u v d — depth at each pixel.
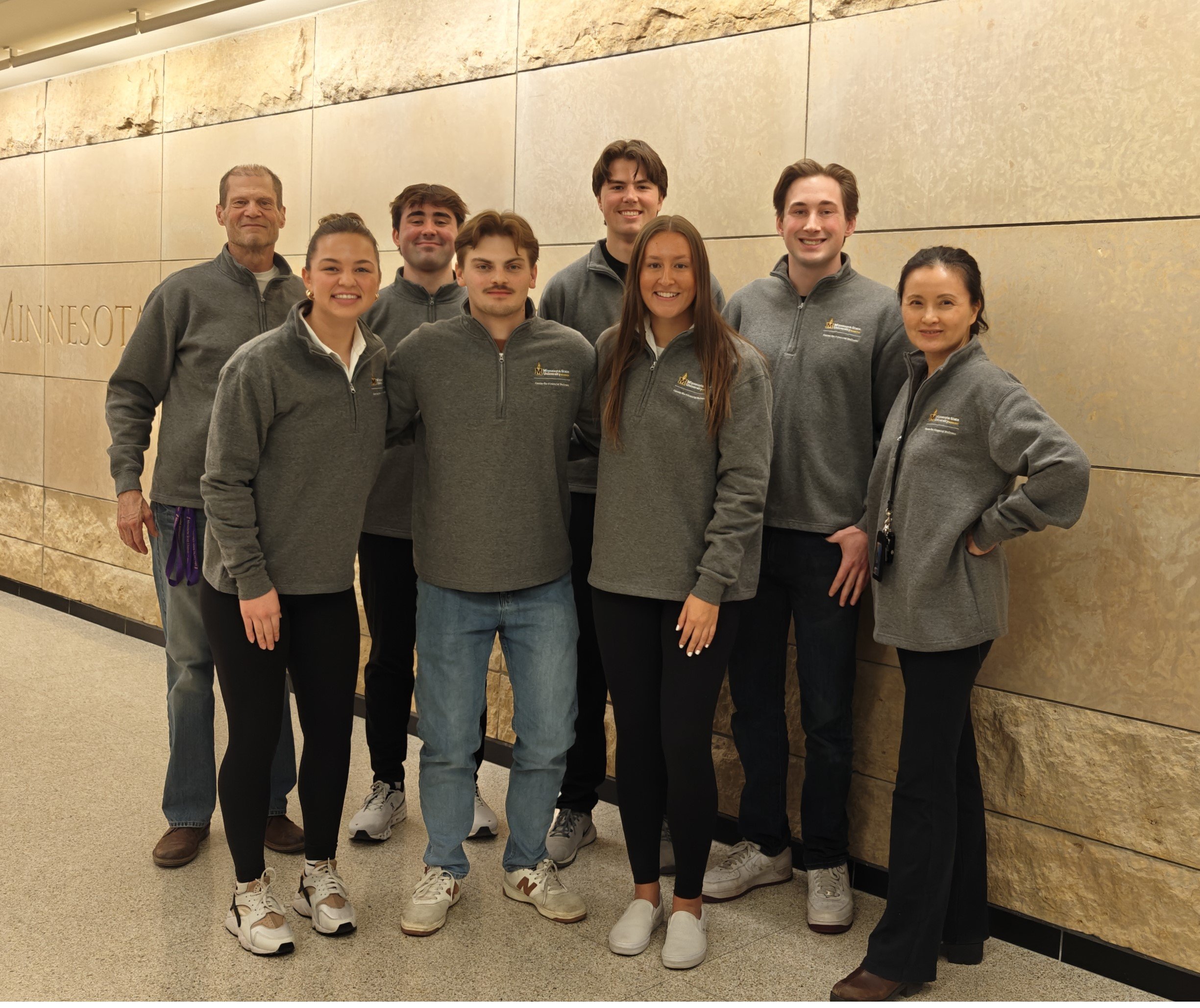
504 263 2.43
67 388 5.64
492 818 3.15
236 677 2.44
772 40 3.02
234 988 2.31
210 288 2.94
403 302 3.07
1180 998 2.43
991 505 2.30
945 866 2.32
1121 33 2.42
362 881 2.86
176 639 2.96
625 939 2.51
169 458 2.92
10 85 5.88
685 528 2.41
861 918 2.77
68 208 5.58
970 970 2.53
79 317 5.56
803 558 2.71
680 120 3.25
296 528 2.43
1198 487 2.38
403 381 2.58
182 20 4.54
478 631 2.61
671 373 2.40
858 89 2.86
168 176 5.01
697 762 2.43
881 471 2.49
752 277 3.13
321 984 2.35
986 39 2.62
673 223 2.35
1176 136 2.36
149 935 2.54
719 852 3.16
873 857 2.93
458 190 3.89
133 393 3.04
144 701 4.29
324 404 2.39
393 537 3.05
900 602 2.35
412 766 3.66
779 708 2.87
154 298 2.96
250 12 4.40
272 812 3.07
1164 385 2.41
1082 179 2.50
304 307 2.42
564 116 3.54
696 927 2.50
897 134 2.79
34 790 3.38
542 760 2.67
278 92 4.49
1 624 5.43
